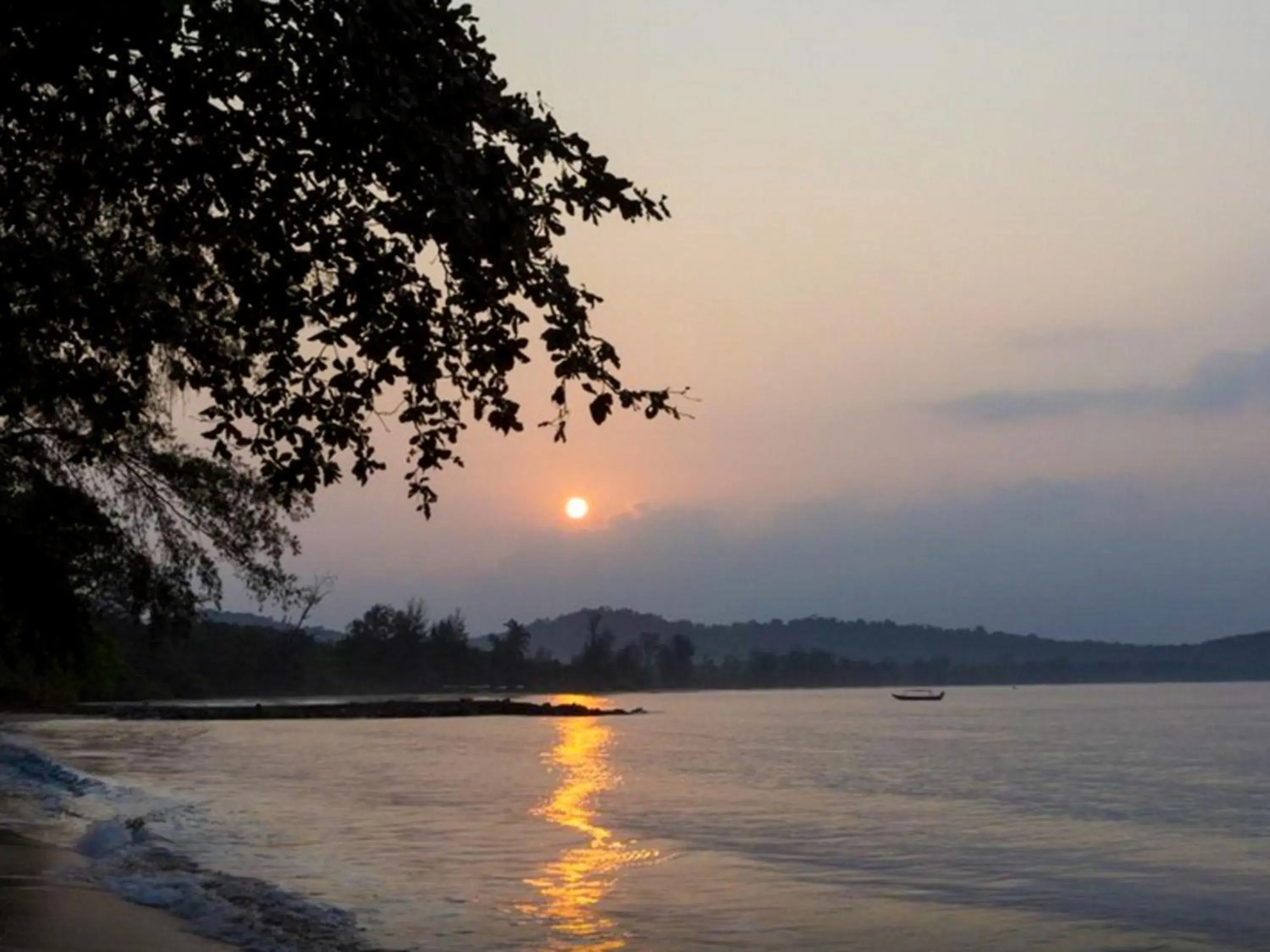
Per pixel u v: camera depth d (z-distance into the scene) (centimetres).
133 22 648
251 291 755
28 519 2442
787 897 1678
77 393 797
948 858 2228
